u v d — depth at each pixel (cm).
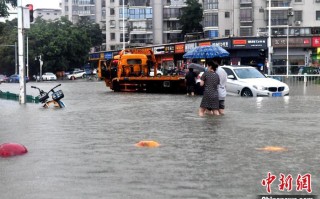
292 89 3120
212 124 1270
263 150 884
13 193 604
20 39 2170
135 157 828
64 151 894
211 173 702
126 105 1978
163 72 4334
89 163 781
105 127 1245
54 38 8256
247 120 1349
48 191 609
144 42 8688
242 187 622
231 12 6738
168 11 8512
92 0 12619
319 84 3412
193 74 2620
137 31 8675
